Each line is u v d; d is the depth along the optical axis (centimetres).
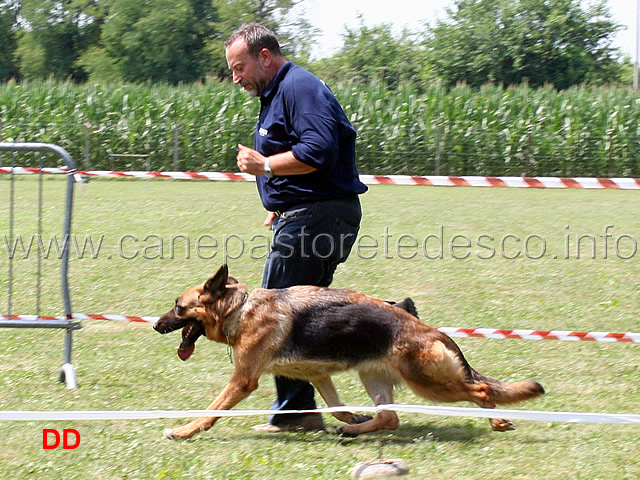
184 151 2520
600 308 859
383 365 486
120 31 4766
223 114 2514
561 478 421
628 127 2519
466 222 1455
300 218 503
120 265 1055
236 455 459
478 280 990
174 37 4747
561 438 489
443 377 477
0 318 614
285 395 521
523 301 885
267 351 489
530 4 4853
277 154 489
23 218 1405
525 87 2639
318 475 428
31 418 444
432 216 1519
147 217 1443
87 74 5178
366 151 2542
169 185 2008
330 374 500
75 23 5109
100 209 1520
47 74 5106
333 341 484
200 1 4869
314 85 479
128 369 646
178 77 4797
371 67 5178
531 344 718
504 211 1605
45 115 2498
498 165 2552
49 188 1855
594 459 448
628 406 560
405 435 504
